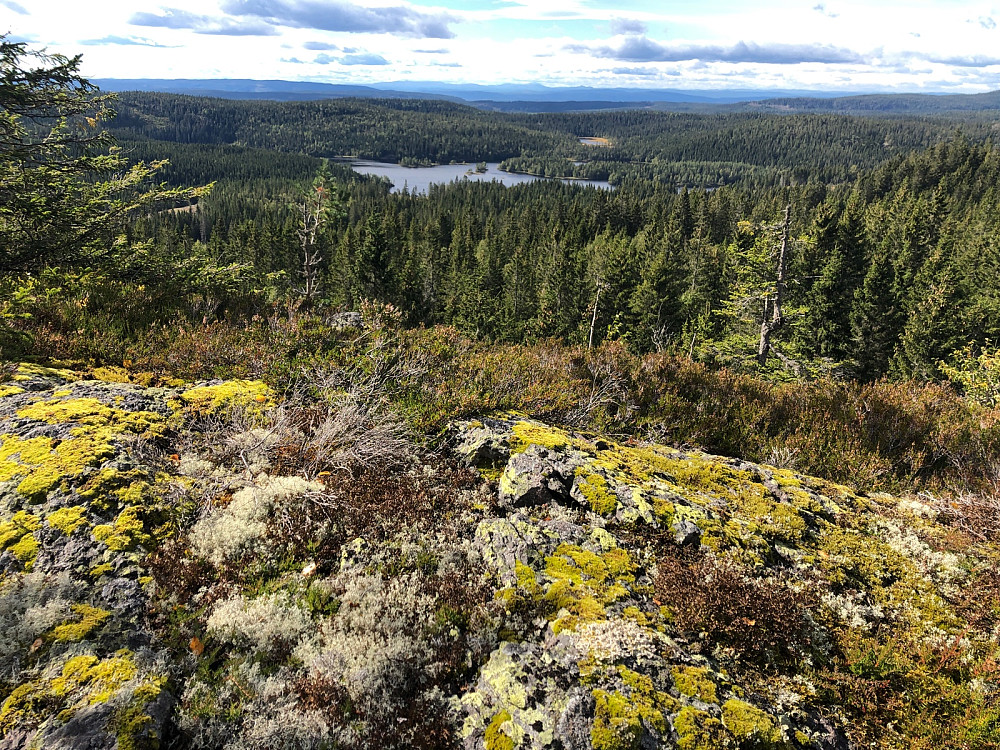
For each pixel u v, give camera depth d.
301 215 37.72
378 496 4.09
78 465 3.58
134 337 6.34
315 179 36.44
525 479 4.24
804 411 7.31
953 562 4.06
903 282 39.12
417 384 5.91
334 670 2.70
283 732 2.40
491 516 3.99
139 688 2.38
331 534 3.69
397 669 2.74
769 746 2.44
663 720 2.41
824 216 36.44
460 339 7.46
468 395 5.51
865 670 3.04
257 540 3.53
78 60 8.15
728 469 5.25
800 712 2.71
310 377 5.67
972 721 2.77
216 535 3.45
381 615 3.02
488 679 2.68
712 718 2.48
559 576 3.35
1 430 3.86
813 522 4.46
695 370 7.98
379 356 6.14
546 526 3.86
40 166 8.69
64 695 2.31
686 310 49.09
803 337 34.72
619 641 2.80
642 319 45.38
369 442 4.59
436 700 2.65
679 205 92.75
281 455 4.39
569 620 2.95
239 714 2.50
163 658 2.65
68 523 3.19
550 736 2.36
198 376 5.70
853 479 5.89
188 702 2.51
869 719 2.83
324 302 9.09
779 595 3.29
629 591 3.29
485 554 3.56
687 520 3.99
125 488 3.55
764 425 7.12
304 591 3.20
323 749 2.38
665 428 6.58
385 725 2.52
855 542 4.20
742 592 3.23
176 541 3.39
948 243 50.41
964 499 5.00
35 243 8.67
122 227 10.34
